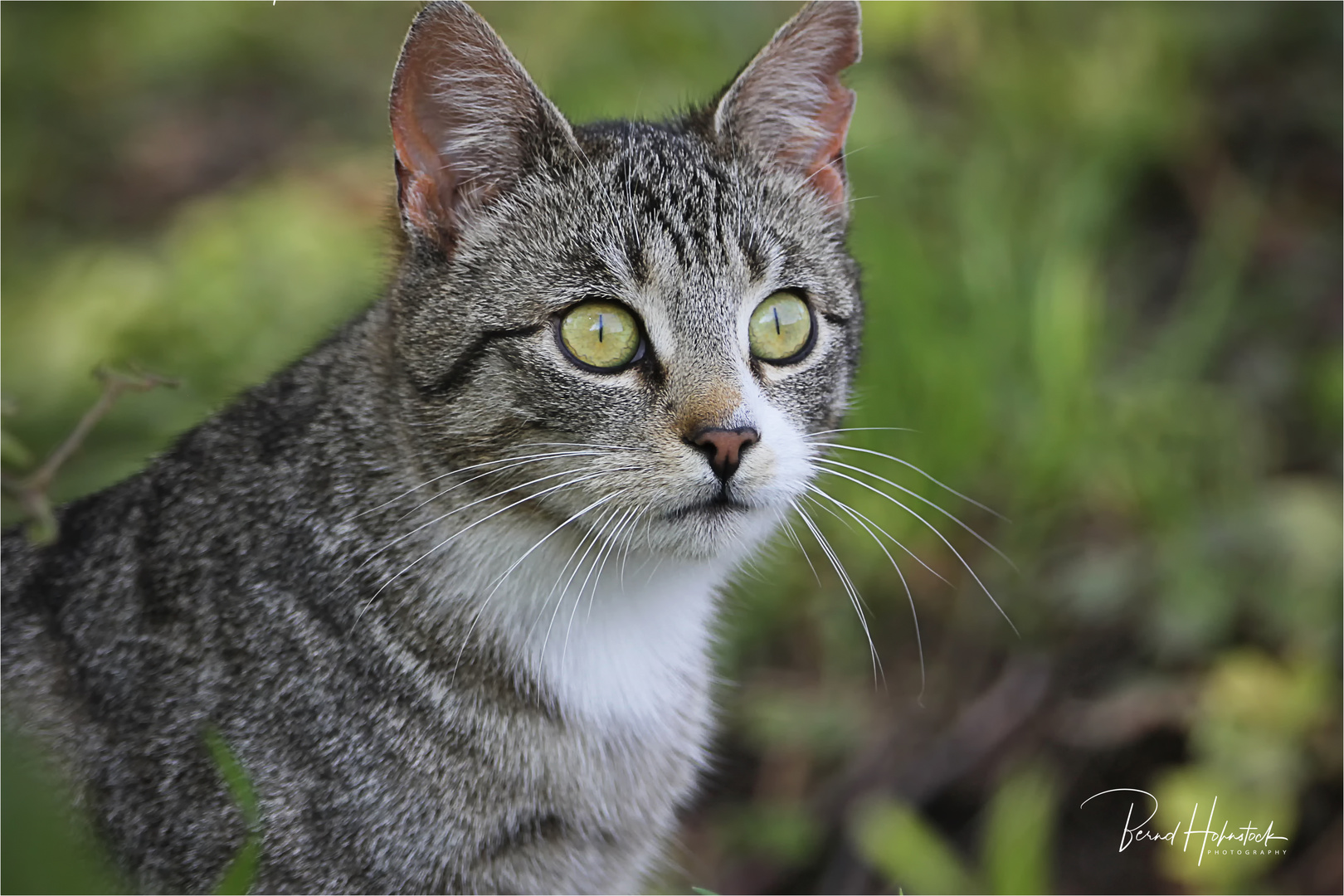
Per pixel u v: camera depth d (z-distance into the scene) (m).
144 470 4.24
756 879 5.70
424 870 3.76
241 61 10.00
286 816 3.65
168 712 3.75
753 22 8.04
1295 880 5.31
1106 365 6.81
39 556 4.13
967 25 7.77
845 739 5.93
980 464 6.25
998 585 6.10
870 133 7.15
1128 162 7.40
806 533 6.10
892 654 6.15
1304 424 6.56
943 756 5.79
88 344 6.89
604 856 4.05
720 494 3.69
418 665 3.75
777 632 6.34
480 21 3.79
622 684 3.98
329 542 3.79
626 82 7.69
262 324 6.73
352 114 9.49
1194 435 6.29
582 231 3.78
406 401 3.84
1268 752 5.37
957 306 6.54
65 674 3.91
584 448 3.69
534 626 3.84
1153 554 5.98
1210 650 5.72
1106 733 5.64
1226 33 7.73
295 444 3.95
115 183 9.08
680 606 4.15
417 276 3.86
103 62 9.63
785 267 3.95
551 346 3.70
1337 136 7.53
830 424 4.19
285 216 7.34
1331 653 5.57
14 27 9.16
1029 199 7.11
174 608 3.83
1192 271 7.30
